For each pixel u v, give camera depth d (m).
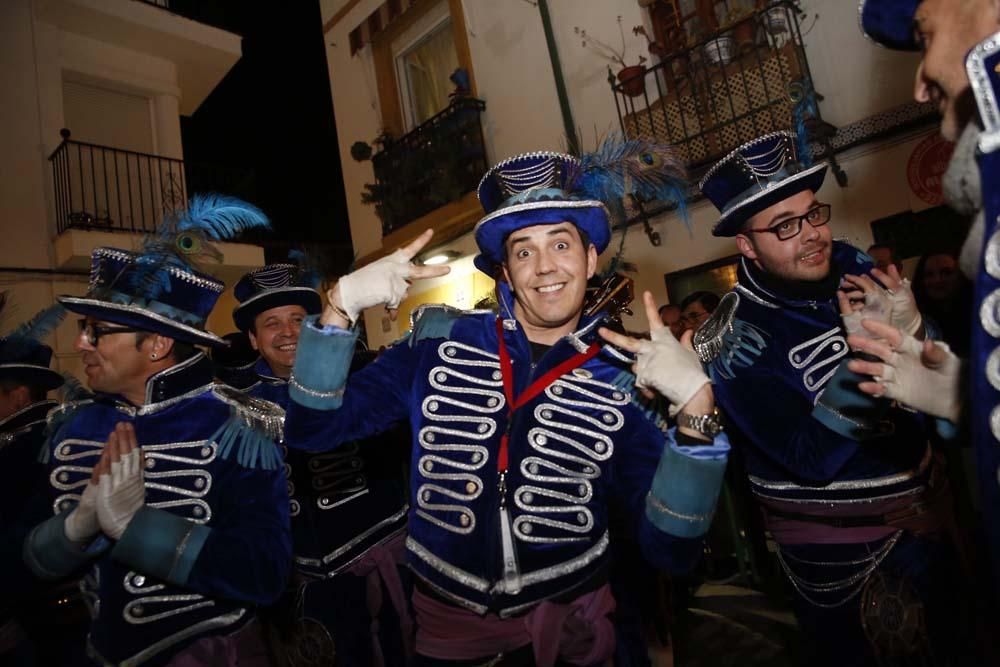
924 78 1.21
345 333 1.67
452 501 1.76
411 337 1.98
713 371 2.30
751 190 2.35
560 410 1.83
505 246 1.91
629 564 2.32
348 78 9.91
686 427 1.59
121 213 8.52
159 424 2.11
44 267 7.99
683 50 6.14
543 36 7.47
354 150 9.38
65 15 8.57
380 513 2.99
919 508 2.17
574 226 1.89
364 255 9.74
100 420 2.17
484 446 1.79
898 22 1.47
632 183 2.10
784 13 5.79
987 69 1.00
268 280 3.33
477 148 8.02
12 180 7.99
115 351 2.12
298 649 2.82
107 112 9.16
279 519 2.01
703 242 6.29
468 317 2.01
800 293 2.30
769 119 5.76
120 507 1.85
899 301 2.14
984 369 0.98
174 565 1.80
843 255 2.45
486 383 1.86
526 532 1.72
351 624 2.82
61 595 2.57
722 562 4.89
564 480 1.77
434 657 1.76
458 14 8.24
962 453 3.06
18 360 3.28
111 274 2.16
